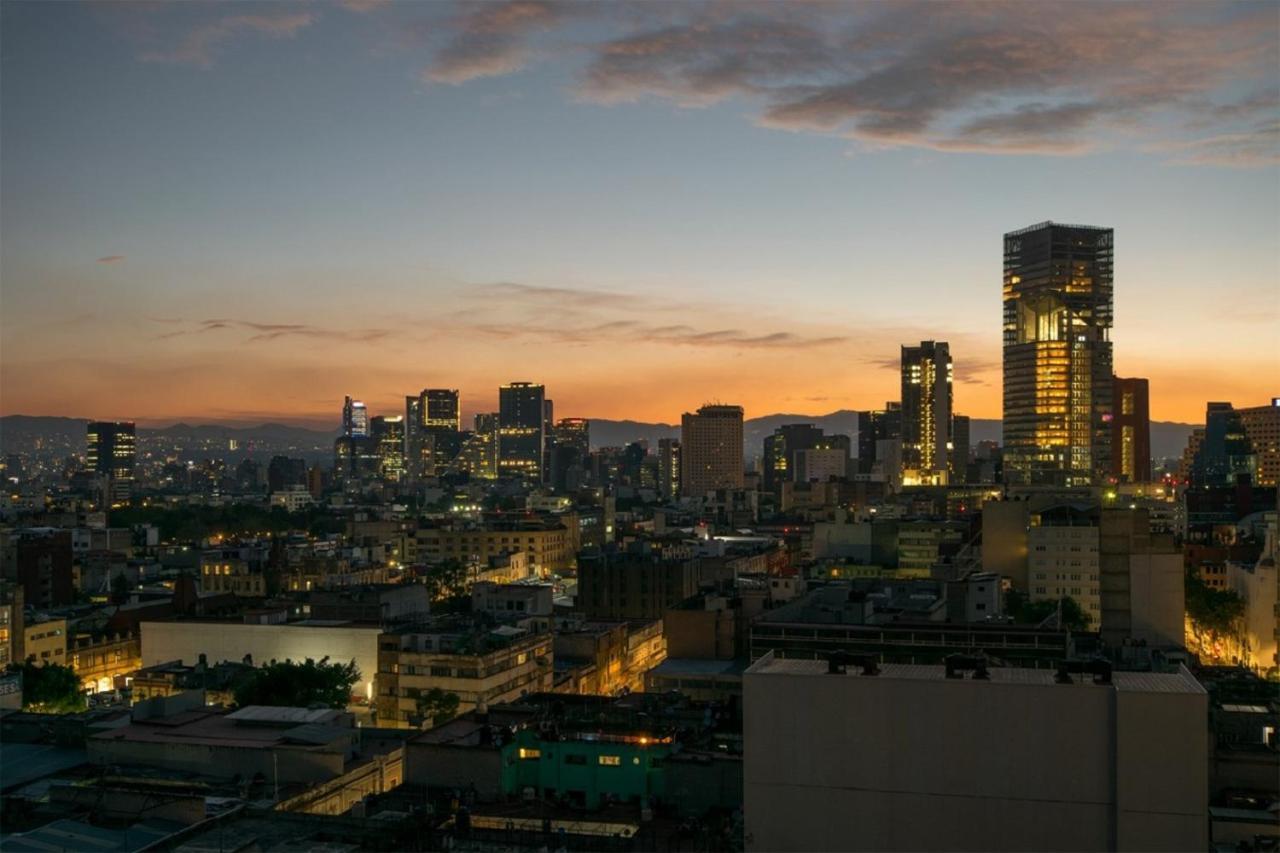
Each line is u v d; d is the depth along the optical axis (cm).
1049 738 8588
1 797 11619
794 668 9419
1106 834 8462
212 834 9888
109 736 14038
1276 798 11231
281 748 13362
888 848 8856
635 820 11706
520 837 10162
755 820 9119
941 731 8794
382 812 12006
